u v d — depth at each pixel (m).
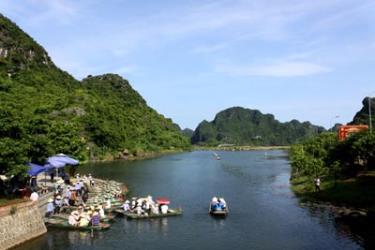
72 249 44.28
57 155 73.44
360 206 64.25
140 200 63.91
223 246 46.19
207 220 59.16
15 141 53.59
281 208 67.50
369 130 96.69
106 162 193.38
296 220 58.09
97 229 51.91
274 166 168.12
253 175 127.38
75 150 96.06
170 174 131.62
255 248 45.34
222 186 98.81
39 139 63.81
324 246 45.19
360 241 46.38
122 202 69.94
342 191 74.62
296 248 44.97
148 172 139.12
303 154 113.56
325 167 95.56
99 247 45.34
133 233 51.47
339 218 57.88
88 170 145.88
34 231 48.03
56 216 55.72
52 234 49.78
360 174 84.44
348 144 93.31
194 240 48.56
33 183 61.62
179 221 58.38
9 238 43.09
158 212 61.69
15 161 51.38
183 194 85.50
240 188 94.50
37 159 63.66
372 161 88.19
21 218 45.75
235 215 62.62
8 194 52.88
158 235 50.72
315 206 67.44
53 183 73.31
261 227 54.66
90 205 61.91
